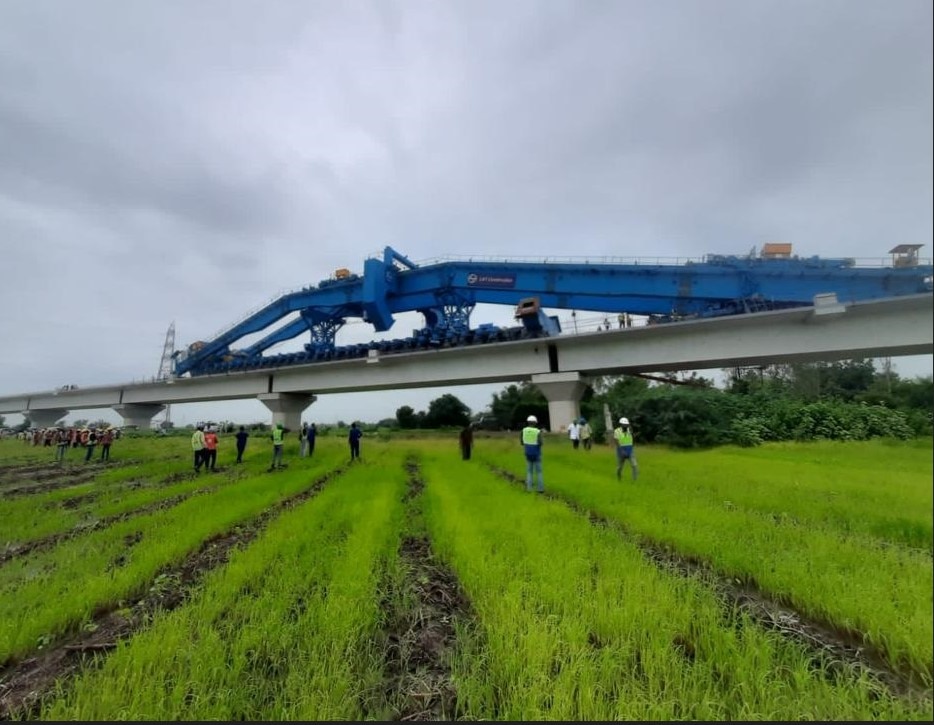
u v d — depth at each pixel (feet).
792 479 25.52
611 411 89.35
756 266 80.74
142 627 15.21
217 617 15.75
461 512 28.99
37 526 31.30
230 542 26.22
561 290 103.19
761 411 59.62
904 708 9.49
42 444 122.31
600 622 14.23
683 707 10.30
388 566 20.42
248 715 10.62
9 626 14.89
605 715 10.09
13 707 11.51
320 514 29.96
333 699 10.89
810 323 75.46
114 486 50.83
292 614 16.03
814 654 12.37
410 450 93.35
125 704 10.93
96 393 187.93
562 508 29.32
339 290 140.97
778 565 16.92
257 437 144.36
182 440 135.64
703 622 14.07
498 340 116.06
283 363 153.89
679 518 25.36
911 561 12.37
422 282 127.34
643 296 93.15
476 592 17.02
